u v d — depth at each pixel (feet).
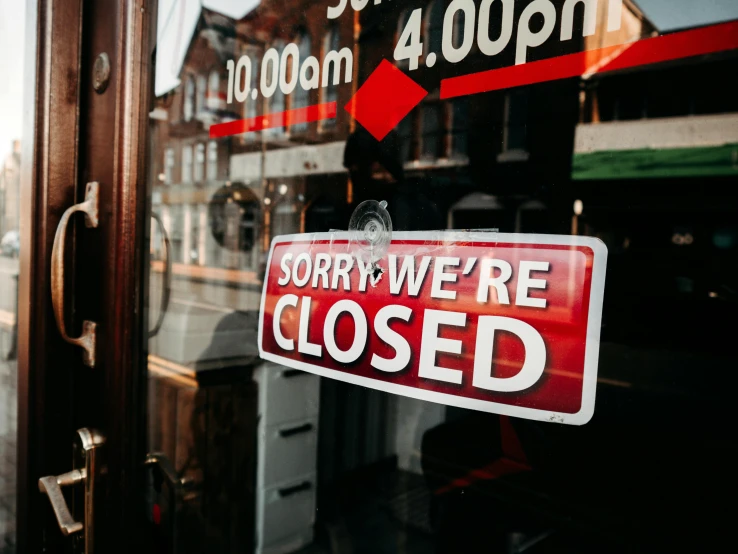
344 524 2.50
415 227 2.21
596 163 1.76
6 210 4.24
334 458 2.52
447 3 2.11
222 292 3.00
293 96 2.66
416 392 2.21
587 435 1.80
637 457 1.71
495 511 2.01
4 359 4.40
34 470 3.52
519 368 1.94
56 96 3.37
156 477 3.27
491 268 2.00
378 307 2.33
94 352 3.34
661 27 1.64
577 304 1.81
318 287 2.57
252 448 2.88
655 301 1.66
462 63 2.07
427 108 2.18
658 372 1.66
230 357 2.95
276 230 2.77
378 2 2.32
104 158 3.26
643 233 1.68
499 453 1.99
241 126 2.91
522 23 1.92
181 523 3.20
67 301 3.48
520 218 1.93
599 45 1.75
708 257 1.57
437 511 2.17
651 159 1.65
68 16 3.38
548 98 1.86
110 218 3.19
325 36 2.52
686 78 1.60
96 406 3.34
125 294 3.15
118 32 3.09
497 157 1.98
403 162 2.25
